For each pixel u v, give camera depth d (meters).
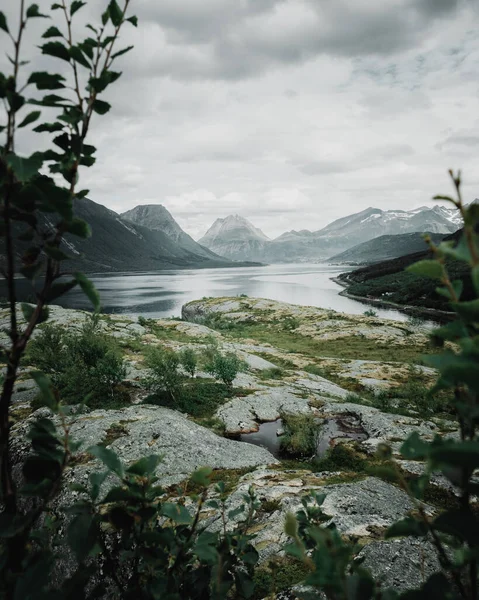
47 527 1.51
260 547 5.73
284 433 16.14
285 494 7.93
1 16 1.08
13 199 1.03
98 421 12.77
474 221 0.72
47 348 19.50
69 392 17.00
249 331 60.31
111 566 1.53
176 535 1.90
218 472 10.48
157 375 18.66
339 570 0.79
